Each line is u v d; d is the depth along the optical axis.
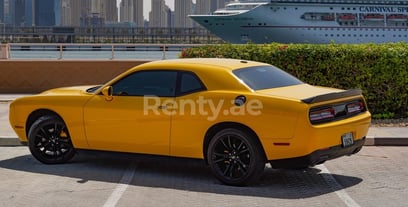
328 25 81.44
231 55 13.52
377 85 13.41
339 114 7.71
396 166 9.15
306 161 7.34
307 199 7.11
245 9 82.00
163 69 8.27
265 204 6.86
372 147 10.90
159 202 6.98
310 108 7.28
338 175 8.49
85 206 6.80
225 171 7.80
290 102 7.30
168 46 26.77
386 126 12.62
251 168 7.57
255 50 13.48
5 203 6.95
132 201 7.03
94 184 7.93
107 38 85.62
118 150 8.51
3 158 9.86
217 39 87.38
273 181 8.09
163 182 8.05
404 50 13.38
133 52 28.48
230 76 7.86
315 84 13.41
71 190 7.59
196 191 7.52
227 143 7.75
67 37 85.00
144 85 8.31
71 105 8.80
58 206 6.81
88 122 8.65
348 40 82.56
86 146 8.78
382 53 13.30
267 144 7.43
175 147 8.03
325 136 7.36
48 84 21.75
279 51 13.39
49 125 9.12
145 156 8.33
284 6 80.00
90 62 21.91
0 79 21.48
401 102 13.52
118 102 8.38
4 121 13.59
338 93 7.68
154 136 8.12
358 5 82.31
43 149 9.20
